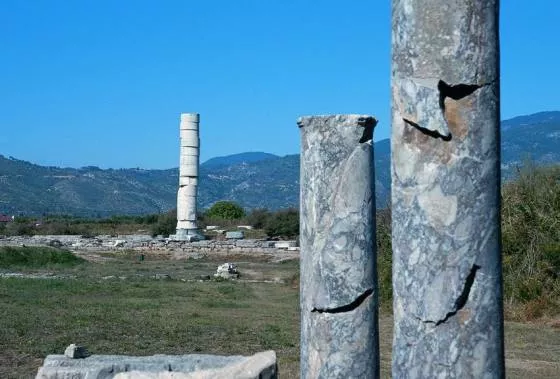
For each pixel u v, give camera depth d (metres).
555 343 21.88
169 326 23.50
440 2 7.73
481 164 7.71
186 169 64.25
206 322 24.81
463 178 7.68
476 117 7.71
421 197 7.77
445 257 7.65
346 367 11.02
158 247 61.59
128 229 83.50
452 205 7.67
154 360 14.94
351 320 11.06
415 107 7.77
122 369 14.06
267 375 12.24
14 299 29.09
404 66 7.89
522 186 31.38
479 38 7.70
